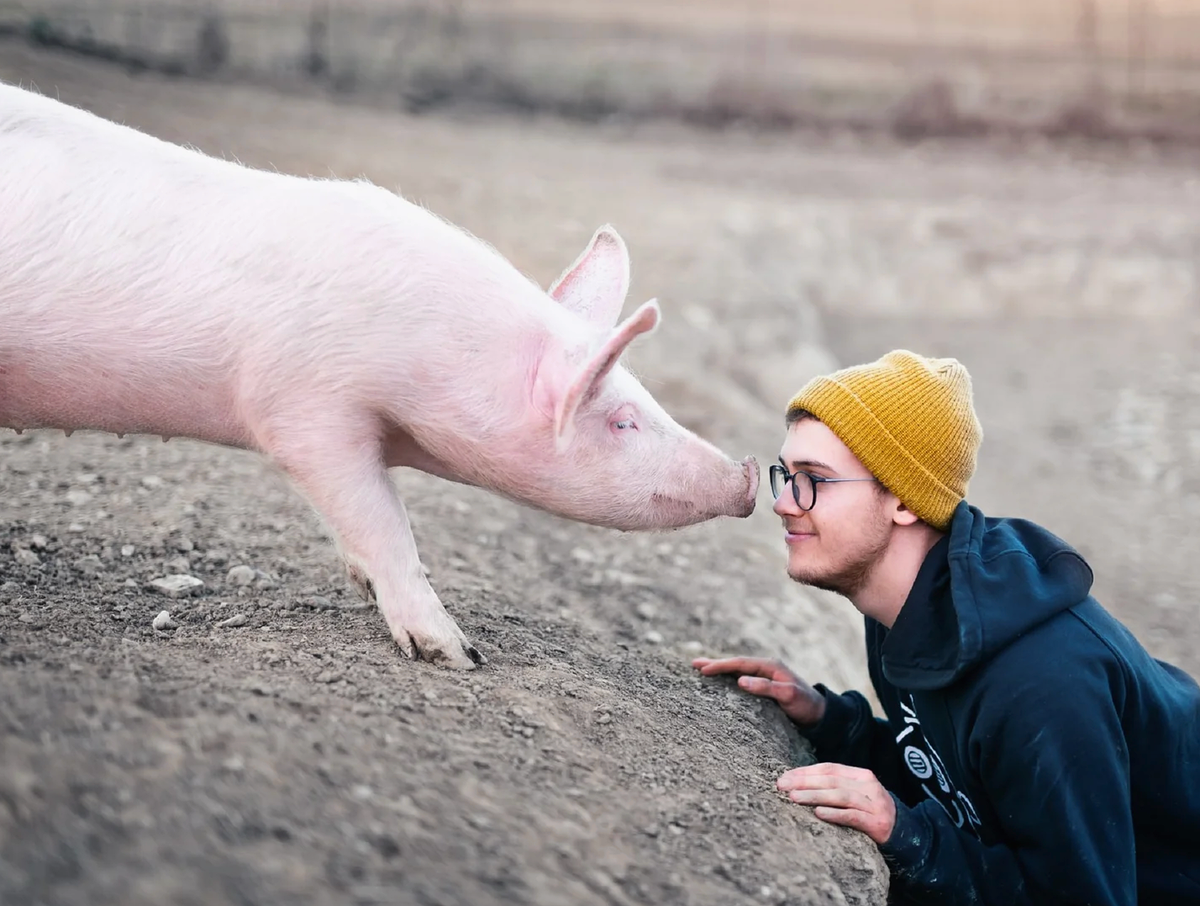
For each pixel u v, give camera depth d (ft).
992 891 9.68
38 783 6.77
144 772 7.17
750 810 9.59
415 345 10.41
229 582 12.32
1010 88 85.71
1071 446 34.47
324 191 10.76
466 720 9.34
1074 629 9.72
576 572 16.16
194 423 10.84
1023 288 48.34
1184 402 38.04
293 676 9.41
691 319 33.24
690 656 13.98
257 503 15.23
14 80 39.37
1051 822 9.27
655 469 11.42
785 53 86.99
